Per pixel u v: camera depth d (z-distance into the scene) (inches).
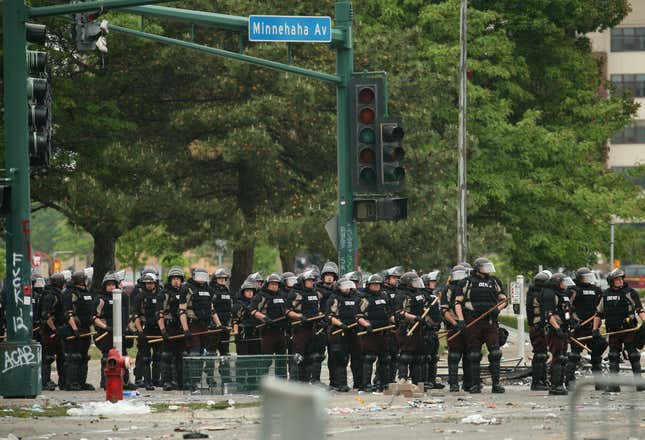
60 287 2942.9
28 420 2110.0
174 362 2928.2
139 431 1951.3
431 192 5556.1
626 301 2763.3
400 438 1793.8
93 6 2420.0
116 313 2856.8
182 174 5487.2
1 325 3090.6
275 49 5216.5
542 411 2225.6
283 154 5526.6
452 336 2738.7
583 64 7436.0
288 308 2856.8
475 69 6628.9
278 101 5157.5
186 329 2861.7
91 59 5270.7
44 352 2950.3
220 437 1847.9
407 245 5502.0
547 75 7258.9
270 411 941.8
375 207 3041.3
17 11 2429.9
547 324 2699.3
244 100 5349.4
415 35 5782.5
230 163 5452.8
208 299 2910.9
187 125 5221.5
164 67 5305.1
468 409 2297.0
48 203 5374.0
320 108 5369.1
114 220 5068.9
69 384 2886.3
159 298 2906.0
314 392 896.3
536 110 6934.1
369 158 2957.7
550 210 6929.1
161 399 2509.8
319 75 3070.9
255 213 5452.8
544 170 6953.7
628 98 7504.9
